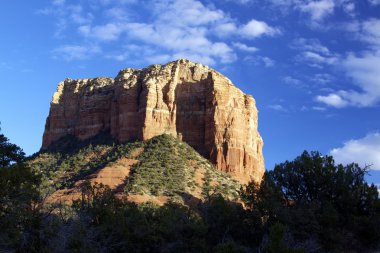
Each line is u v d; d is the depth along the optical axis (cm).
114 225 6188
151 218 6950
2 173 4853
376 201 6988
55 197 9381
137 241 6325
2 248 4806
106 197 6862
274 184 7319
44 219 5369
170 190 9588
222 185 10319
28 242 5056
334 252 6438
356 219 6725
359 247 6688
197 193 9750
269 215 6669
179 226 6544
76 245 5366
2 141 6306
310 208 6725
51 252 5125
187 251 6291
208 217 6994
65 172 11119
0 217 4759
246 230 6744
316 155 7838
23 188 4969
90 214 6425
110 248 6003
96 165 11031
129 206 6906
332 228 6550
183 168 10519
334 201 7131
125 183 9756
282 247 5312
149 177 9975
